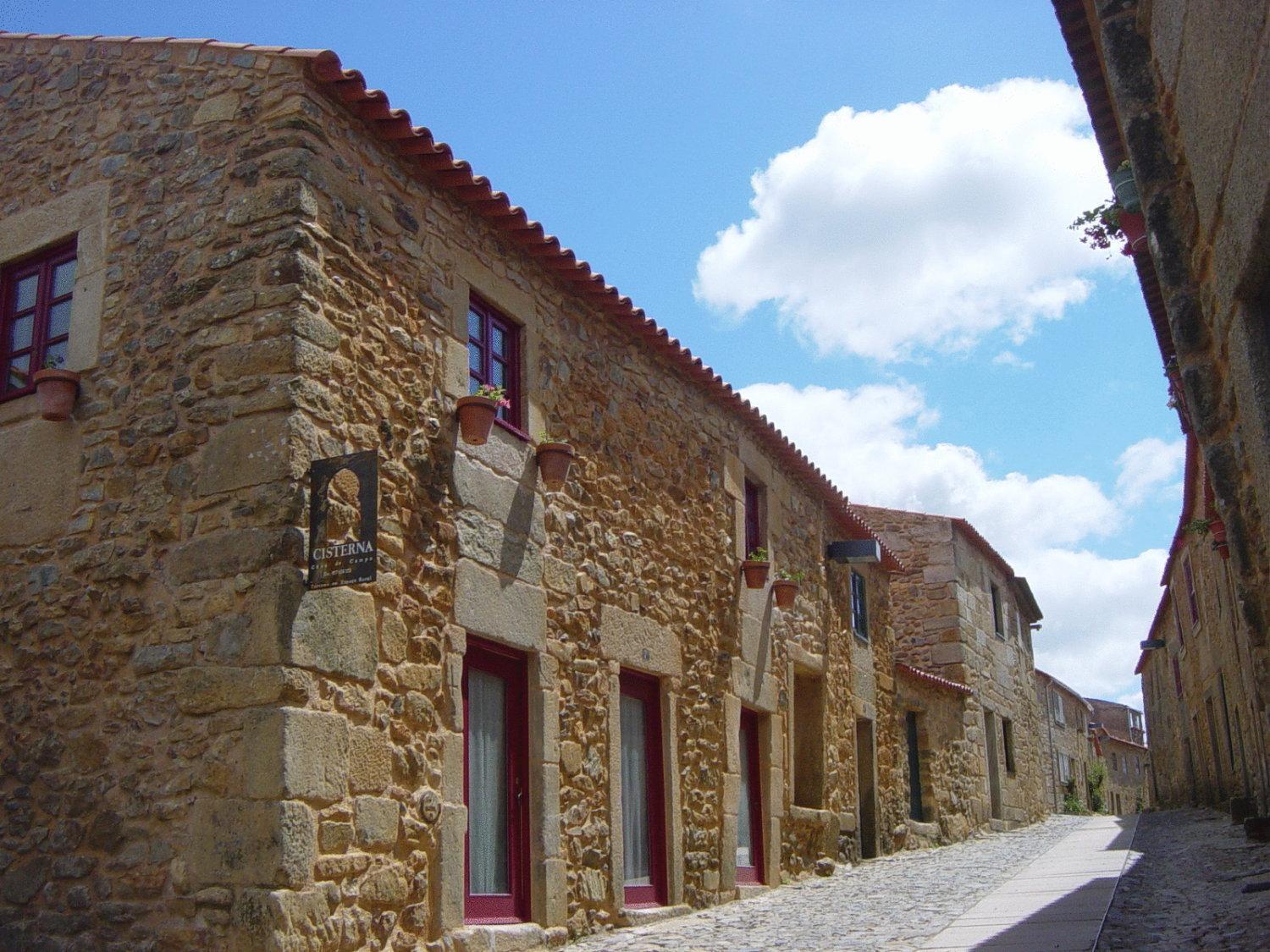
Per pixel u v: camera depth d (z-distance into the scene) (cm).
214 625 579
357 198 666
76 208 700
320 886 553
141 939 556
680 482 985
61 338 699
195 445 614
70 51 740
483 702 732
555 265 841
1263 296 410
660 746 909
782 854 1094
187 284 641
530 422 794
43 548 651
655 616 915
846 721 1326
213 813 554
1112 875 945
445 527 692
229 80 667
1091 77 614
